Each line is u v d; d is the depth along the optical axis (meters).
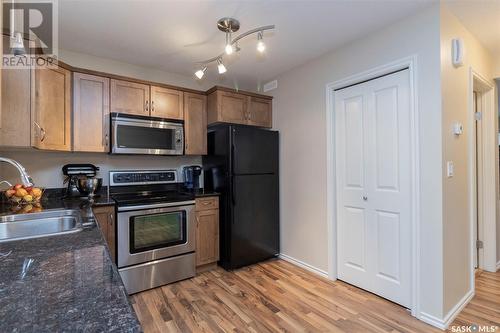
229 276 2.77
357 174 2.47
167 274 2.60
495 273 2.75
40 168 2.50
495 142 2.77
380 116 2.28
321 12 1.96
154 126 2.76
